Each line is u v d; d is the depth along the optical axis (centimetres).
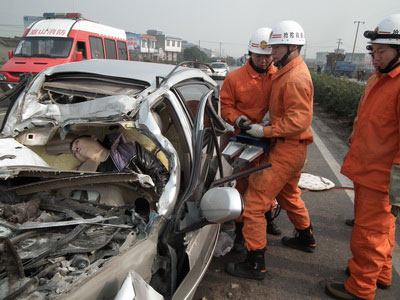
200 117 273
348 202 500
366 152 266
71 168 298
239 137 318
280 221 442
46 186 239
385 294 314
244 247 369
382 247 274
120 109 261
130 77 305
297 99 285
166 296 215
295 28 290
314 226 428
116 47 1511
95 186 259
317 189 532
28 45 1232
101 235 211
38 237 206
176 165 242
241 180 374
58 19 1279
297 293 311
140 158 292
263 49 323
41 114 291
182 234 233
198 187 253
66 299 155
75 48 1222
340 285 304
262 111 346
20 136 290
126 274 181
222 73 2589
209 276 326
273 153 308
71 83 313
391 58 247
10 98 331
